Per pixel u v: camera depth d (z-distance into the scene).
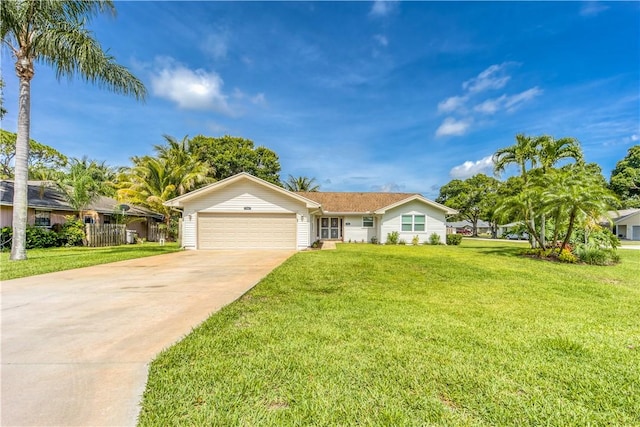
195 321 4.09
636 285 7.41
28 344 3.30
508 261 11.05
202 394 2.39
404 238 21.36
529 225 13.37
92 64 10.90
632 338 3.74
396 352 3.20
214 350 3.18
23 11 9.88
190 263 9.78
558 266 10.22
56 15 10.66
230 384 2.54
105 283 6.55
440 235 21.44
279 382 2.58
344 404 2.28
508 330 3.94
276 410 2.21
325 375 2.70
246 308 4.73
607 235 13.43
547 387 2.56
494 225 37.81
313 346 3.32
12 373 2.68
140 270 8.32
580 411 2.24
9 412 2.12
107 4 11.28
